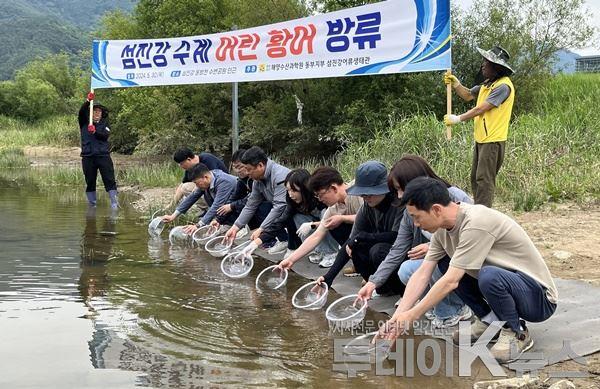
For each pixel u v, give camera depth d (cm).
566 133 1016
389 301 506
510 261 367
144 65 1029
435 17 751
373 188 485
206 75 975
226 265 637
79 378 356
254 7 1709
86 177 1058
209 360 386
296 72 886
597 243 625
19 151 2391
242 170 711
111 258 668
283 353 398
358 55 823
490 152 627
